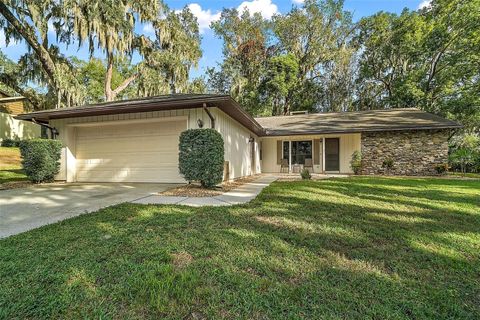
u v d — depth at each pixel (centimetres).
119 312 162
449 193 604
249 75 2534
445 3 1722
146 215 390
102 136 904
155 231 312
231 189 702
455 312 167
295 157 1467
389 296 182
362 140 1238
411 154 1169
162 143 848
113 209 431
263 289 189
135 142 873
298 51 2481
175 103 666
